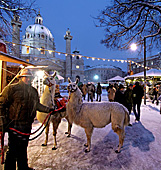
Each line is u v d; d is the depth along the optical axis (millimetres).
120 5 8422
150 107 8500
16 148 1841
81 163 2471
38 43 49719
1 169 2188
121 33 9516
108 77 65438
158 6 7324
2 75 4316
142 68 37906
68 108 3115
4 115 1698
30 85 2008
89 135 2930
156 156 2717
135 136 3779
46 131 3180
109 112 2920
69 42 55969
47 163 2463
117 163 2471
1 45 3930
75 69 57125
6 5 4891
